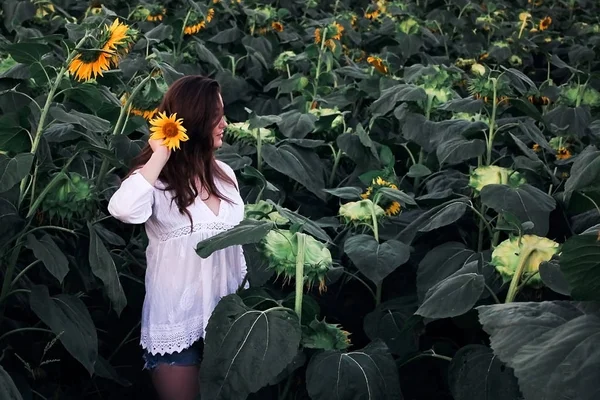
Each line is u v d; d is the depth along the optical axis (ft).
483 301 9.17
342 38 21.89
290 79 17.25
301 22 25.02
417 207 12.04
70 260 9.77
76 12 23.72
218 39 20.40
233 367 7.63
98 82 10.70
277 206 9.26
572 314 6.83
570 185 8.55
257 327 7.79
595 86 19.63
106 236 10.69
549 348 6.28
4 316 10.03
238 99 17.88
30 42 8.82
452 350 9.61
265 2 26.32
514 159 12.04
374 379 7.89
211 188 9.37
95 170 11.91
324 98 16.67
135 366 11.11
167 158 9.02
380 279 9.66
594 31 27.02
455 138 12.12
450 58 24.32
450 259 10.31
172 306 9.29
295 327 7.82
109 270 8.80
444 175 12.61
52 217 8.92
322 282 8.32
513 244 8.46
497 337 6.70
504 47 21.27
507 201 9.97
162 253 9.34
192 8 18.35
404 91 13.34
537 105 17.76
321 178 13.01
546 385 6.06
